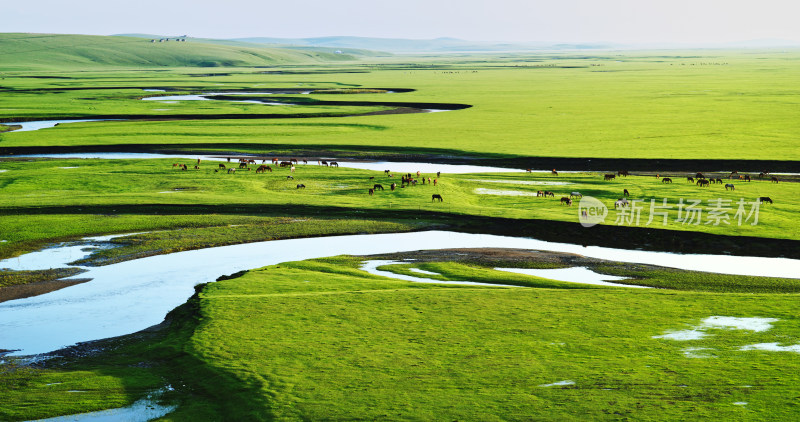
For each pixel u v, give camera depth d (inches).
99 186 3097.9
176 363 1248.8
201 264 1994.3
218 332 1385.3
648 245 2197.3
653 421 964.6
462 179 3299.7
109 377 1184.8
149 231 2348.7
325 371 1185.4
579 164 3722.9
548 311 1509.6
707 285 1776.6
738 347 1267.2
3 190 2992.1
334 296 1632.6
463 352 1269.7
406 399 1063.0
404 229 2406.5
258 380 1146.0
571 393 1071.6
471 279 1833.2
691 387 1083.3
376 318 1471.5
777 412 979.3
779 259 2027.6
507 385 1112.8
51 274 1872.5
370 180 3216.0
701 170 3543.3
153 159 3831.2
